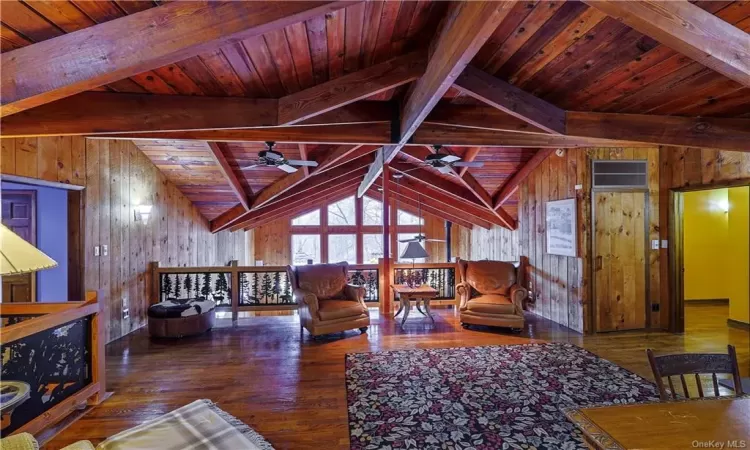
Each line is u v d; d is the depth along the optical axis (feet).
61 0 5.08
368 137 12.39
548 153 19.70
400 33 8.04
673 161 16.89
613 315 17.31
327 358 13.80
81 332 9.96
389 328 18.01
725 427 4.64
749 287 17.80
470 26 6.32
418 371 12.42
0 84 5.31
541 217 20.66
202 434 6.41
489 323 17.31
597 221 17.26
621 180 17.35
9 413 7.54
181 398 10.65
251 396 10.72
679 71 8.30
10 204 15.46
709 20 5.61
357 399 10.46
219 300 19.88
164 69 7.82
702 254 23.94
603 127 10.50
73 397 9.50
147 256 18.95
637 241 17.49
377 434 8.73
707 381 11.46
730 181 14.43
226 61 7.66
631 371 12.32
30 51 5.33
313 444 8.37
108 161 15.83
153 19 5.22
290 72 8.49
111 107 8.71
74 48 5.29
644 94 9.47
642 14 5.35
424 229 41.24
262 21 5.10
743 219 18.10
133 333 17.29
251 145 17.22
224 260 30.91
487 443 8.35
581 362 13.20
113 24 5.26
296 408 9.98
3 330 7.75
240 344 15.58
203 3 5.17
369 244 41.11
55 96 5.50
